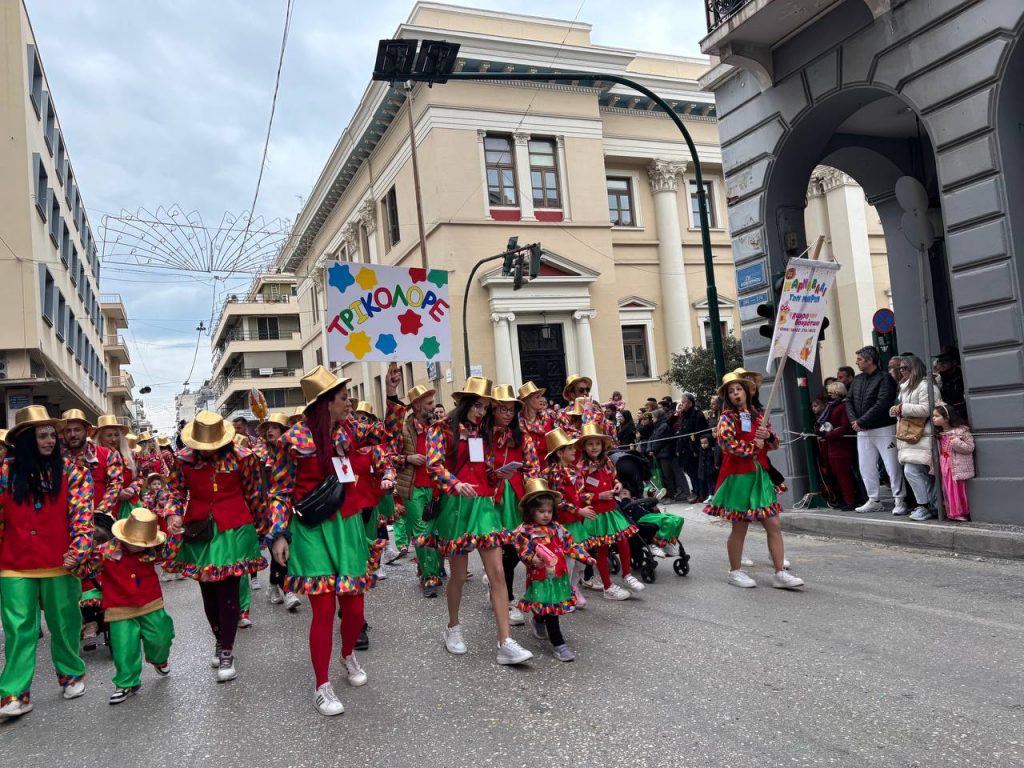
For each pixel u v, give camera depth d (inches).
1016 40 306.7
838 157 513.3
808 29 403.2
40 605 197.8
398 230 1119.0
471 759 143.2
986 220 317.7
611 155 1085.1
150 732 170.7
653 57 1141.1
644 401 1072.8
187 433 209.6
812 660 183.2
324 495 170.1
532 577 201.6
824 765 130.3
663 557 289.6
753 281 450.6
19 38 782.5
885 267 1015.0
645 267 1112.8
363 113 1128.8
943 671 170.4
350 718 168.4
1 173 769.6
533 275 726.5
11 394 786.8
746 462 257.1
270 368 2481.5
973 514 318.3
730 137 463.8
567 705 166.4
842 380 437.1
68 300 1042.1
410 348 265.0
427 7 991.0
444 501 207.3
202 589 214.7
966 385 324.8
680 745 141.9
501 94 1000.2
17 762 159.6
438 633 234.8
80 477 199.5
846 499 390.3
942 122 334.0
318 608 173.0
